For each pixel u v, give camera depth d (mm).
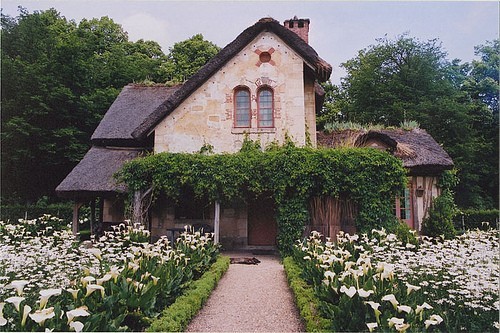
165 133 14555
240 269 10625
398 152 16109
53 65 26266
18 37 28031
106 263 7305
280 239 12617
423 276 6801
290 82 14289
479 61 33281
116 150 16547
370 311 4547
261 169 12922
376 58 32406
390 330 4012
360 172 12578
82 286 4887
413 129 18672
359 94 32219
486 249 8289
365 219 12422
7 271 6465
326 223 12797
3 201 26094
